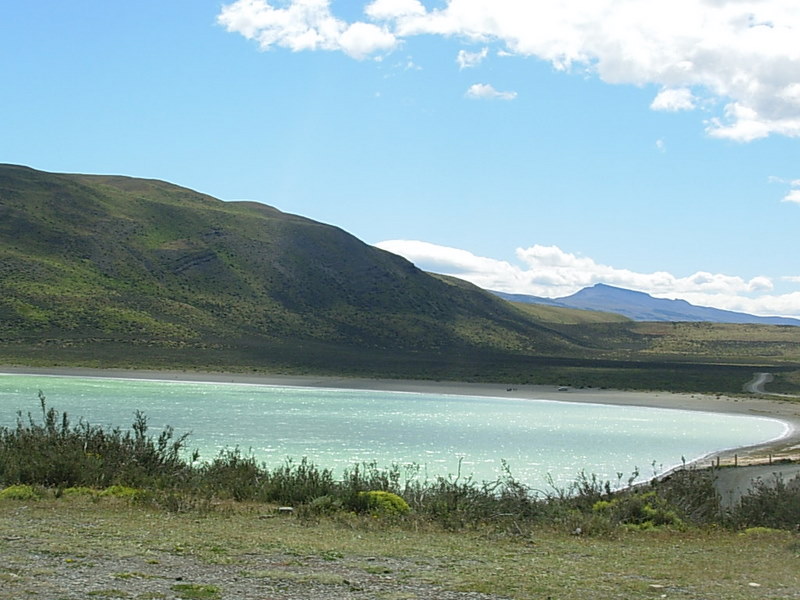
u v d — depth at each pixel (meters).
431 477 25.62
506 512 13.41
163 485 14.20
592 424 48.97
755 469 27.78
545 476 27.45
